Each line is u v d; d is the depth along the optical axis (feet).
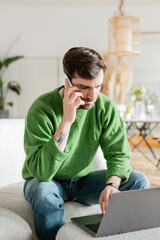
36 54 24.64
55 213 4.88
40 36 24.62
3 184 6.79
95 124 5.65
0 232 4.51
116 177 5.24
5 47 24.56
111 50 17.76
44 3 23.97
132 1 23.45
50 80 24.67
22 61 24.63
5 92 24.67
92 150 5.69
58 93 5.40
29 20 24.56
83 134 5.62
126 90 23.17
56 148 4.83
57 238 4.34
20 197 5.88
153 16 24.45
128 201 4.16
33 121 5.25
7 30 24.54
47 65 24.66
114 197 4.04
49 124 5.26
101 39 24.56
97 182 5.69
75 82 4.77
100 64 4.68
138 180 5.45
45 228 4.83
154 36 24.40
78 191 5.84
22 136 7.25
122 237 4.14
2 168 6.83
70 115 4.84
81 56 4.66
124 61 23.88
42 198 4.87
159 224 4.55
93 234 4.15
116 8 24.49
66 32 24.63
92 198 5.77
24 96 24.71
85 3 23.95
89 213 5.72
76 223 4.53
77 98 4.83
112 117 5.76
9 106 24.67
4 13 24.50
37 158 4.97
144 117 16.57
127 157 5.58
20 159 7.10
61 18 24.61
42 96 5.55
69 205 5.73
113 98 22.99
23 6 24.52
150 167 16.93
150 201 4.34
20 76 24.71
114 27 17.58
